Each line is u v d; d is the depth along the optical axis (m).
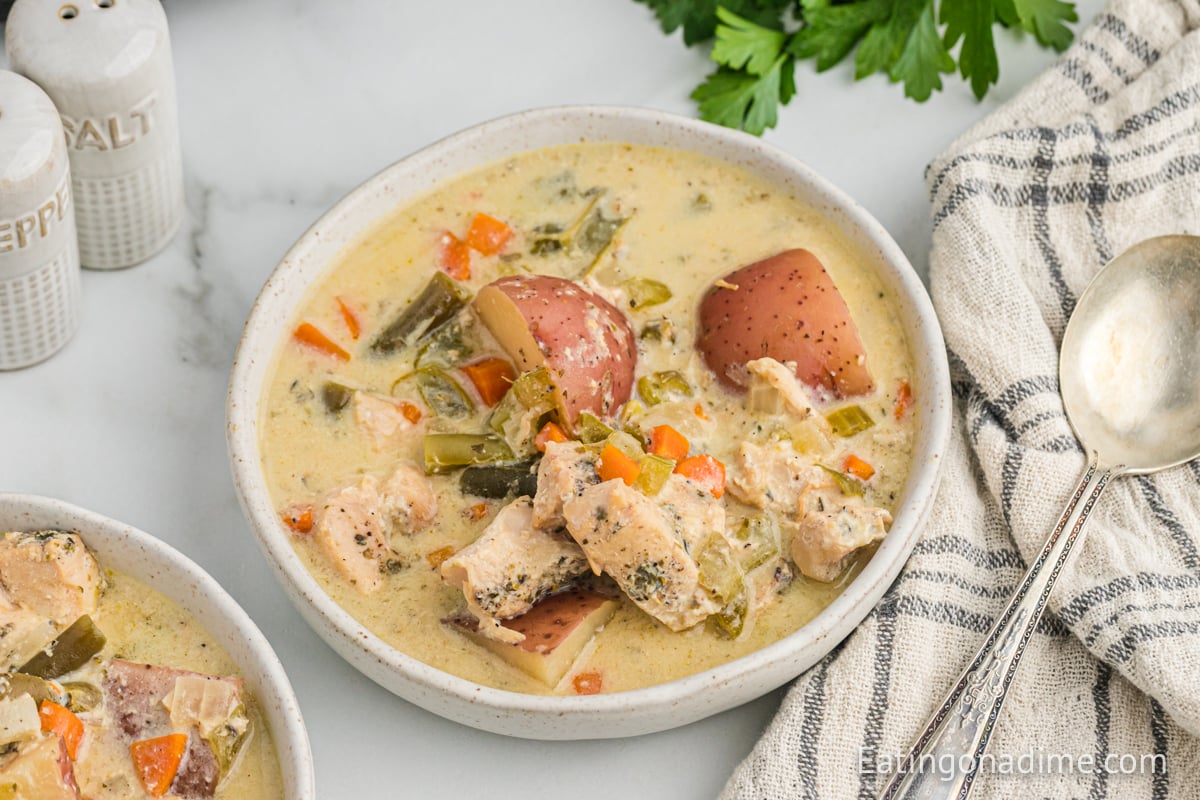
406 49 0.80
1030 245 0.75
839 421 0.69
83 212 0.73
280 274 0.70
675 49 0.80
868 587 0.65
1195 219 0.75
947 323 0.72
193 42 0.80
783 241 0.73
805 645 0.64
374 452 0.68
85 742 0.63
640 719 0.63
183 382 0.73
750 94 0.78
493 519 0.67
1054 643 0.68
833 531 0.65
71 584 0.64
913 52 0.78
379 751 0.66
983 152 0.74
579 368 0.68
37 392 0.72
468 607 0.65
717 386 0.70
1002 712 0.67
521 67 0.80
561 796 0.66
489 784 0.66
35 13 0.70
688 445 0.68
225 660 0.64
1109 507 0.70
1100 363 0.72
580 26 0.81
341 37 0.80
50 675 0.64
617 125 0.74
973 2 0.77
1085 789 0.66
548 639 0.64
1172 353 0.72
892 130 0.79
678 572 0.64
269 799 0.63
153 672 0.64
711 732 0.67
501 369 0.69
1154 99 0.76
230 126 0.78
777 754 0.65
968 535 0.69
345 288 0.71
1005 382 0.71
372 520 0.66
